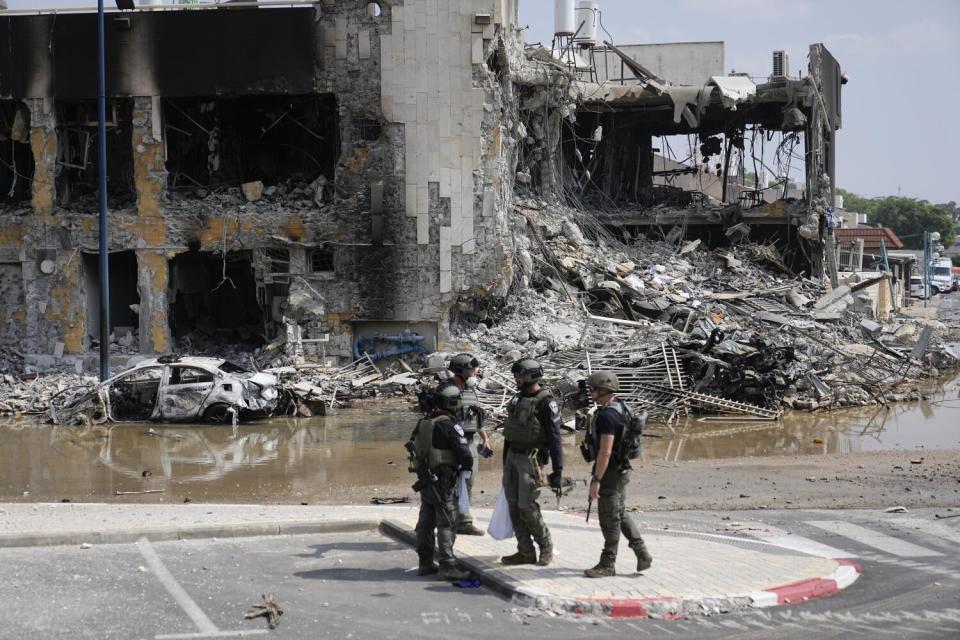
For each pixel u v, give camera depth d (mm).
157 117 30828
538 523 10180
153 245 31094
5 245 31500
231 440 21328
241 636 8344
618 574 10062
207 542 11641
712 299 36469
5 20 30953
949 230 157875
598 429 9820
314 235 30641
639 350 26828
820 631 8695
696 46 55250
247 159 35219
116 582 9844
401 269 30500
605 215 43656
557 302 34250
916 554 11844
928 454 19781
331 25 30266
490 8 29875
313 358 30531
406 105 30172
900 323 42875
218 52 30531
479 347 30609
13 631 8359
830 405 26766
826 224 42906
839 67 48312
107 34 30766
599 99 42219
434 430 10156
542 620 8922
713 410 25062
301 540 11828
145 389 24406
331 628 8586
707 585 9734
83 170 33125
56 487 16391
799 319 35906
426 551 10250
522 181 37500
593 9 44625
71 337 31375
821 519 14000
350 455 19562
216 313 35281
